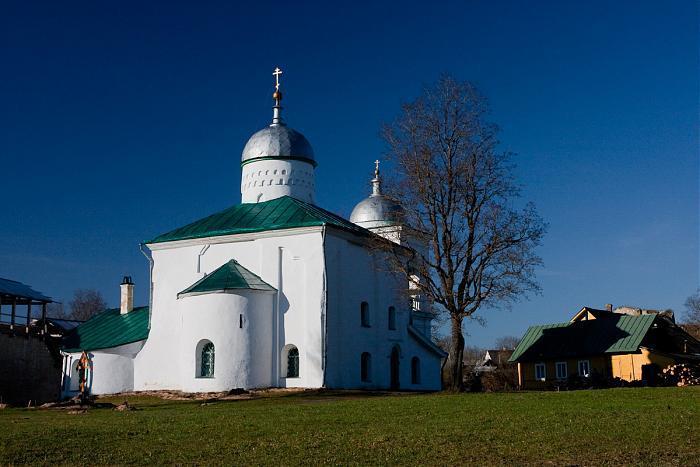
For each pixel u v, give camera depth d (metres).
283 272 46.84
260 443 20.06
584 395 32.84
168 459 18.28
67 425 24.38
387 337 52.06
